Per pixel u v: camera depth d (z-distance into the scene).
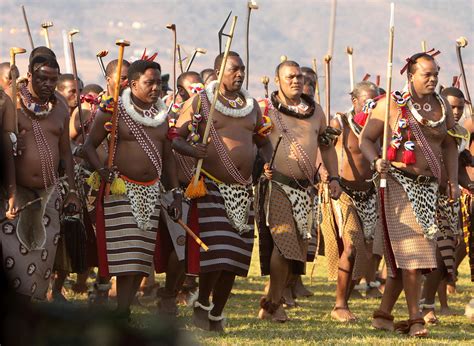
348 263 21.38
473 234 22.42
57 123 17.23
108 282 21.28
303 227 19.88
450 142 19.72
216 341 16.45
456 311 23.70
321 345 16.69
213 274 17.97
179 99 23.80
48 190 16.97
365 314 22.61
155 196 17.64
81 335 5.34
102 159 20.03
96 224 17.39
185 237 18.17
